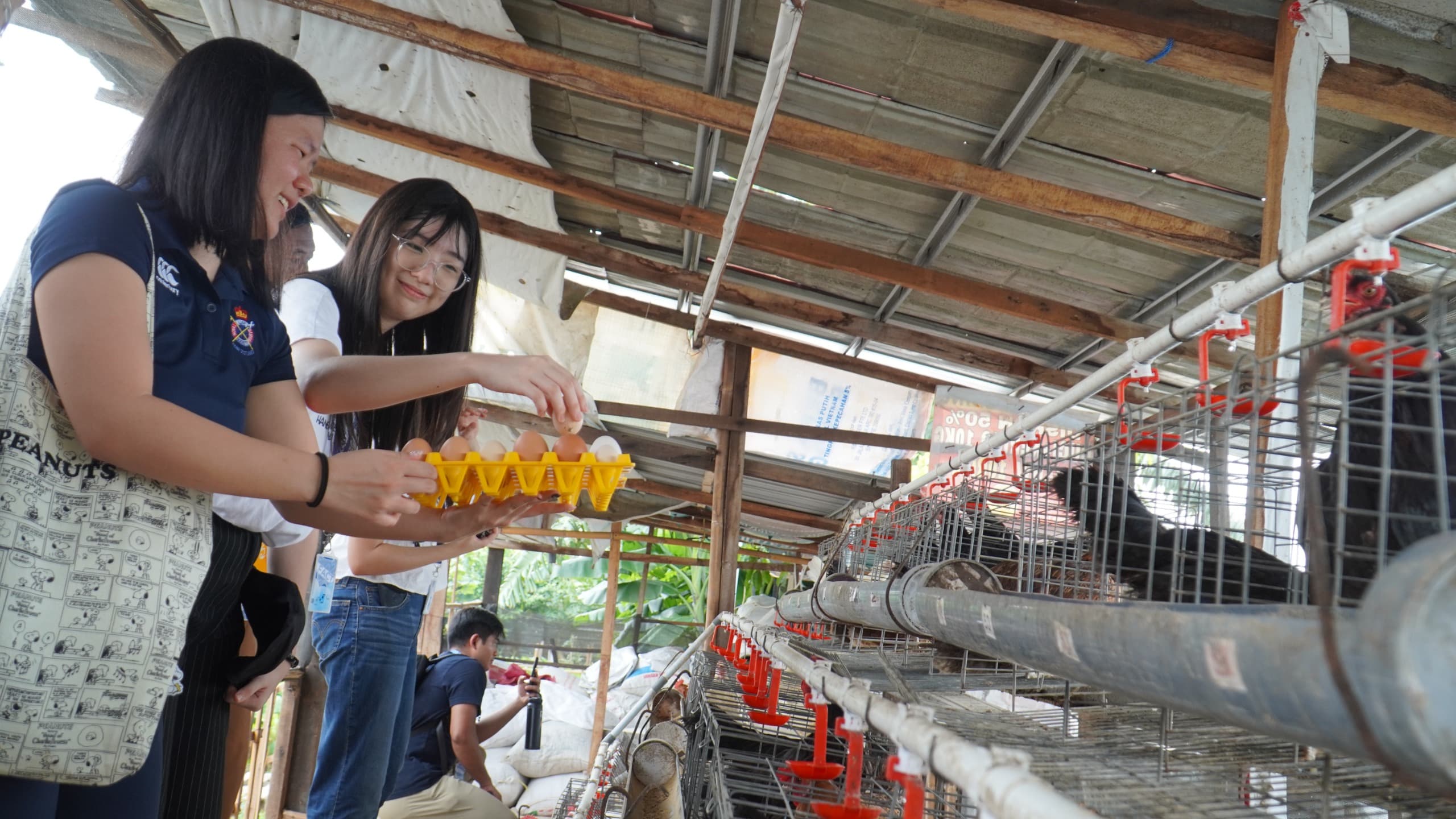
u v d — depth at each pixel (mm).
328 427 1986
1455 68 3197
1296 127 2982
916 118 4438
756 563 13234
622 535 11000
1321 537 522
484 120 5449
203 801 1506
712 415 7742
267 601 1588
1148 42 3156
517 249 7055
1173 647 696
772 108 3113
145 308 1098
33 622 1009
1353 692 475
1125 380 1621
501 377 1632
